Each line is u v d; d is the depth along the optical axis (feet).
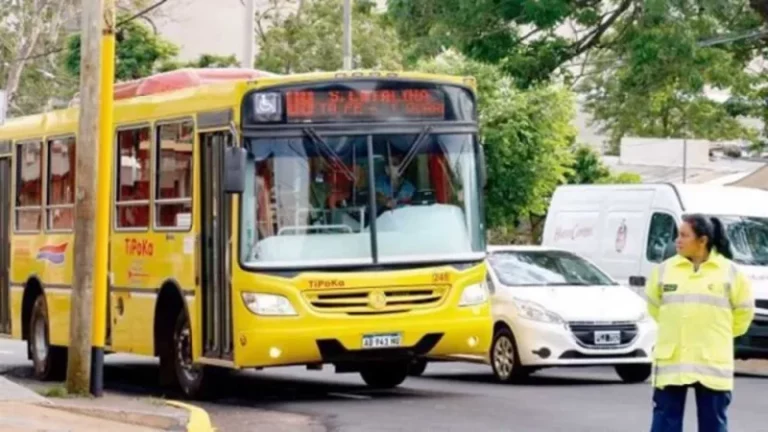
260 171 62.85
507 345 77.05
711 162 181.88
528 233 187.21
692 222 43.04
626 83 105.09
